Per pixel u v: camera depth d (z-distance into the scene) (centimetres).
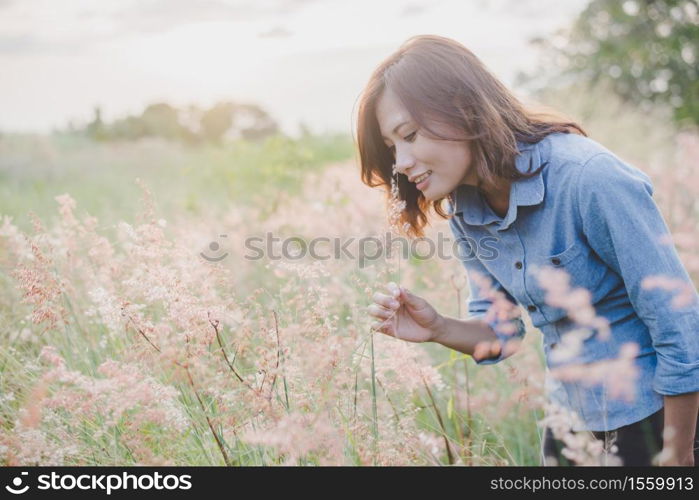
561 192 196
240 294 330
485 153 200
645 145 819
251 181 688
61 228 285
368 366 234
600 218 189
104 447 214
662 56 1231
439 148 201
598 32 1326
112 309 200
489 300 242
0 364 256
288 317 221
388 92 203
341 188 437
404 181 229
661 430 199
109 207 552
